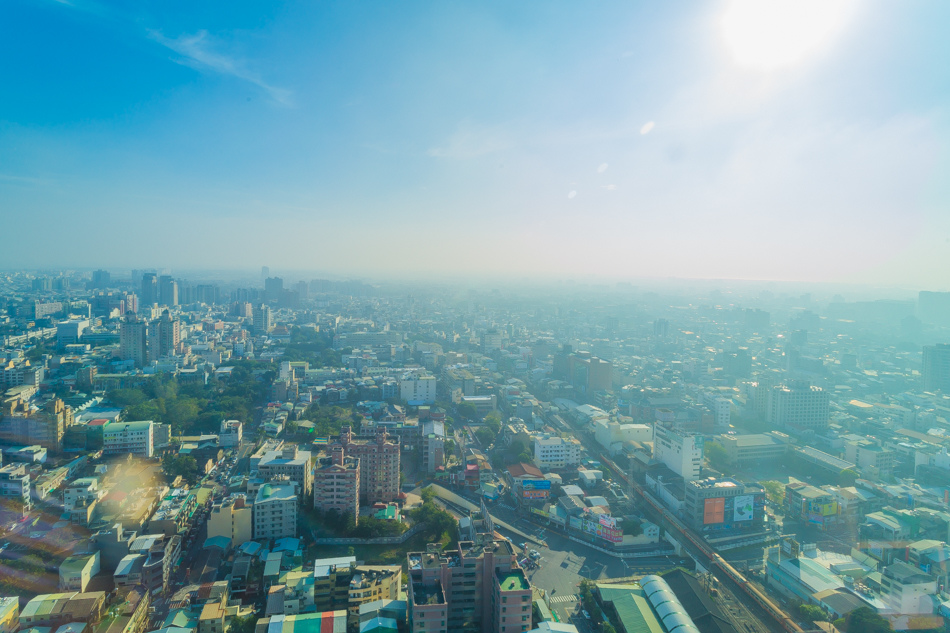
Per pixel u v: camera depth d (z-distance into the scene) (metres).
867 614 198.62
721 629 195.50
